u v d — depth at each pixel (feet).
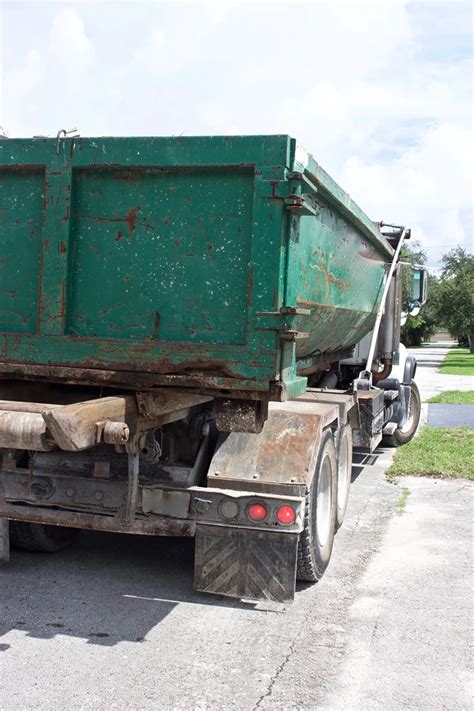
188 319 13.55
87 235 13.94
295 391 14.02
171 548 19.12
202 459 15.80
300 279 16.12
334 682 12.05
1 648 12.92
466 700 11.55
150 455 15.46
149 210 13.65
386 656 13.07
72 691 11.46
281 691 11.68
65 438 11.21
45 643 13.19
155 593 15.87
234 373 13.09
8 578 16.55
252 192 13.10
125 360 13.62
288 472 15.01
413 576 17.31
